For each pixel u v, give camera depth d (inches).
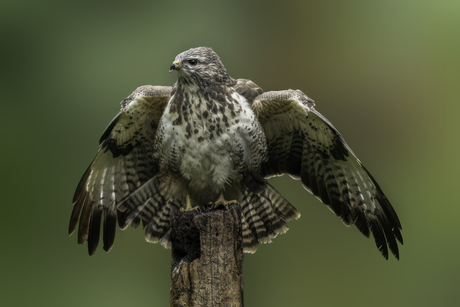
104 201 349.4
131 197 352.2
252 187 350.0
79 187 340.8
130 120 337.1
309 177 354.9
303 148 350.9
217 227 270.2
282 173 365.4
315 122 327.0
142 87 339.3
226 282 265.4
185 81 327.0
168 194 350.0
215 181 334.3
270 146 359.9
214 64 330.3
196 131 325.4
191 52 326.6
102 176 350.0
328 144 334.0
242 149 329.1
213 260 267.1
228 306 263.9
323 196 350.6
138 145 352.2
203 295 264.1
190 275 266.4
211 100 325.4
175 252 292.7
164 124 330.0
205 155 327.6
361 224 337.1
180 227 281.9
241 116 326.6
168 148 331.6
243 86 345.7
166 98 334.3
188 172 333.7
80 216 344.5
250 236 362.6
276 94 327.9
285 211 354.9
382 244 329.7
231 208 277.7
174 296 267.9
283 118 339.9
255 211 360.2
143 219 356.5
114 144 346.3
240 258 274.1
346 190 342.0
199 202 348.8
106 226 347.9
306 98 323.9
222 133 325.1
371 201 331.3
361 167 315.3
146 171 357.7
